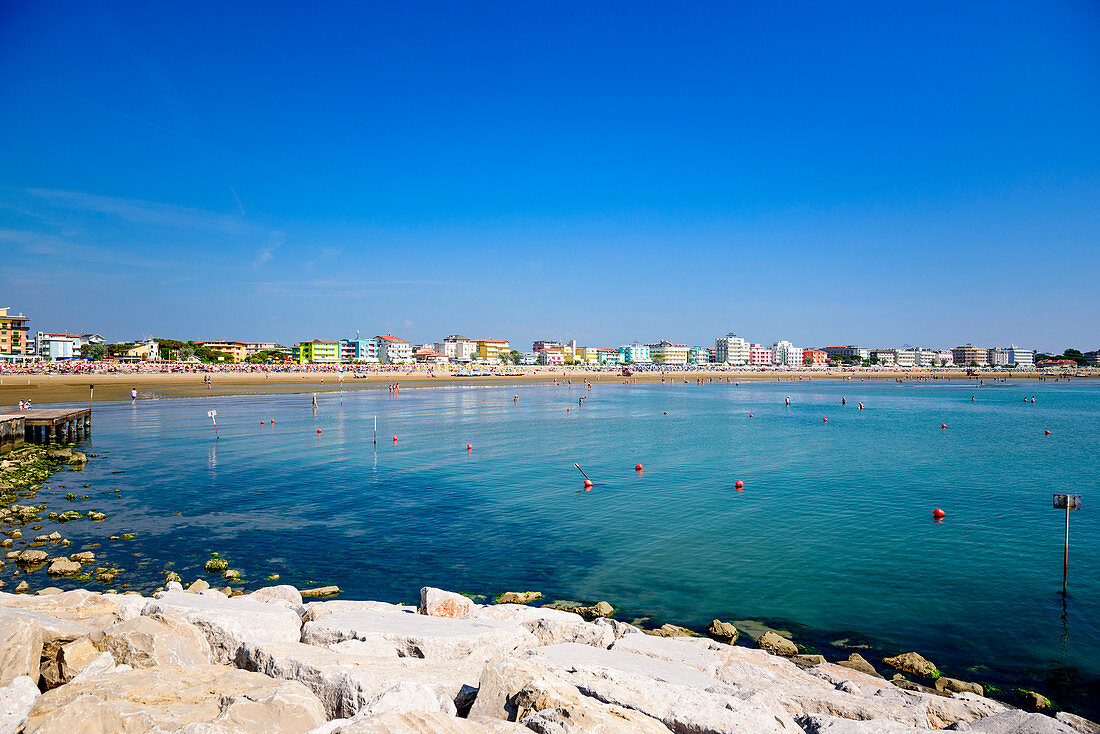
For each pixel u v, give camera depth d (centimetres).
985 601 1834
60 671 917
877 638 1622
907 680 1404
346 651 1096
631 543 2380
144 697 817
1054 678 1430
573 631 1374
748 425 6544
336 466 4006
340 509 2900
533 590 1938
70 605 1209
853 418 7412
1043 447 4803
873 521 2644
